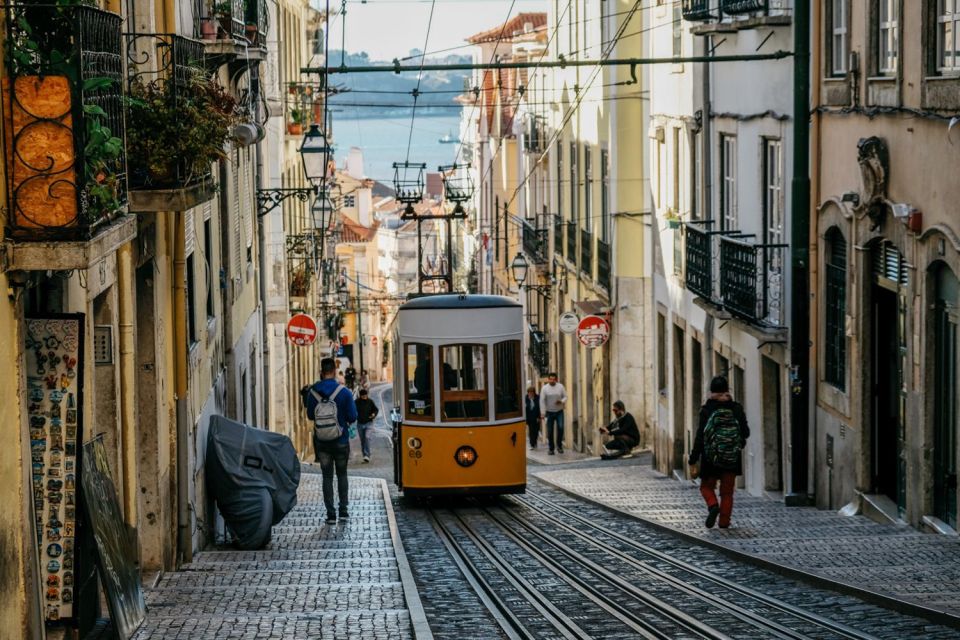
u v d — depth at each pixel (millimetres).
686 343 29859
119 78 11008
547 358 50969
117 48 10992
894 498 19312
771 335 22469
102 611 12406
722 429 18516
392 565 16328
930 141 16828
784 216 22719
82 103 9359
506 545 19312
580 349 43938
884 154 18422
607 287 38875
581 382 43875
